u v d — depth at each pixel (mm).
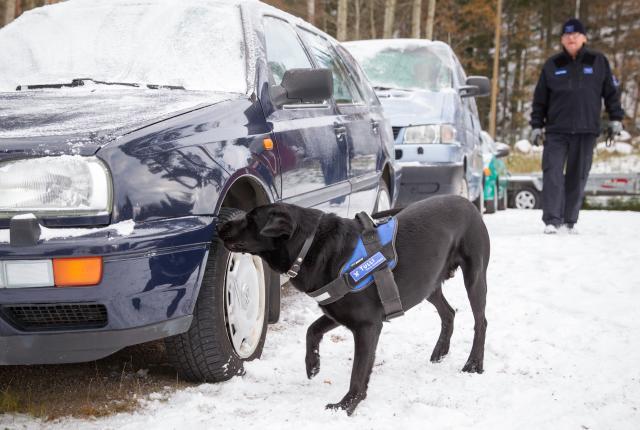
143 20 4125
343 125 4770
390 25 24750
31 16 4387
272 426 2803
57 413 2922
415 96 8211
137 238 2736
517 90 40469
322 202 4285
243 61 3863
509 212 12492
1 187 2703
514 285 5422
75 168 2725
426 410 2982
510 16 40250
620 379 3422
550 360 3727
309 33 5086
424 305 4836
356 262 3037
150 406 3006
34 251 2604
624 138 27359
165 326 2896
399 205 8008
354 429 2811
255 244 3049
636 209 13484
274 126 3729
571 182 8078
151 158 2881
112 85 3719
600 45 40062
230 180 3211
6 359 2727
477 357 3607
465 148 8469
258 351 3617
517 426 2859
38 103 3312
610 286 5309
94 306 2756
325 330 3373
